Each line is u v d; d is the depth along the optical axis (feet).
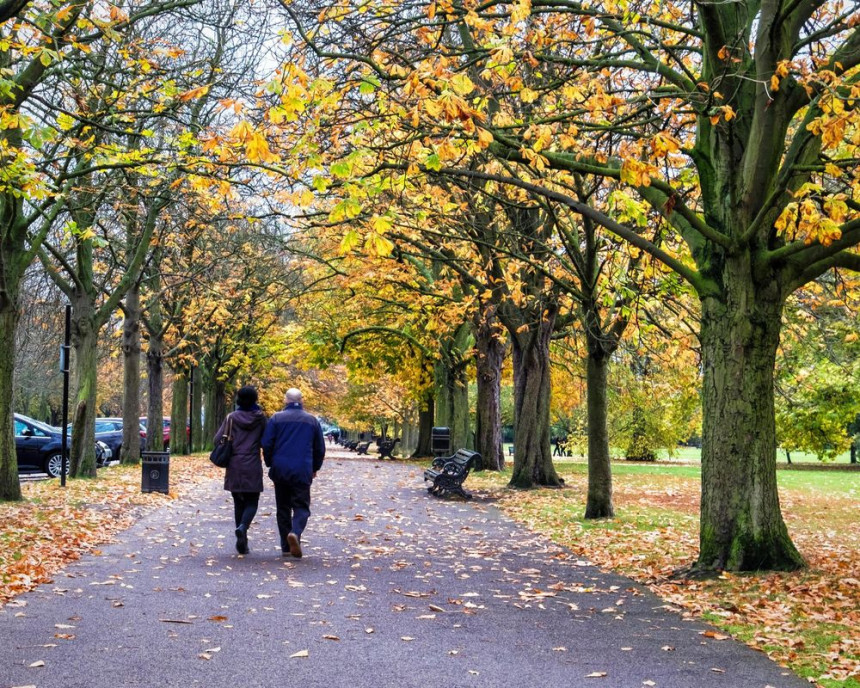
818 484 88.43
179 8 53.88
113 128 47.06
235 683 17.76
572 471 106.11
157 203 68.90
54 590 27.40
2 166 40.24
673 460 168.76
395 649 20.83
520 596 28.40
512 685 18.03
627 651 21.27
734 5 33.94
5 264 52.11
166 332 108.47
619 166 38.17
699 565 32.71
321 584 29.43
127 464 90.53
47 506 49.67
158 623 23.07
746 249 32.53
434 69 25.17
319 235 72.90
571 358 112.98
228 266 116.67
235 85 50.65
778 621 24.61
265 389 177.27
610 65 35.58
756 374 32.53
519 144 32.99
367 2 31.42
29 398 172.45
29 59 46.93
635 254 46.83
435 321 76.69
